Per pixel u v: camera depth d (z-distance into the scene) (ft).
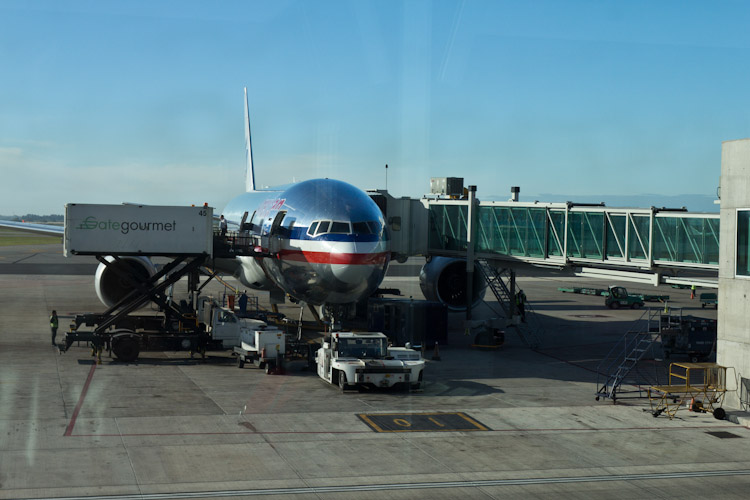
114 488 44.88
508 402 72.33
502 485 47.83
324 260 87.71
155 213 96.12
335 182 95.81
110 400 67.10
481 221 115.44
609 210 95.96
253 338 85.40
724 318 73.31
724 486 48.55
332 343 78.89
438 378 83.87
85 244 93.86
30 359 85.97
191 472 48.44
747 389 69.87
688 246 85.87
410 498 45.03
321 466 50.70
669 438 60.80
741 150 71.41
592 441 59.16
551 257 104.37
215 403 67.72
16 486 44.60
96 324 97.86
